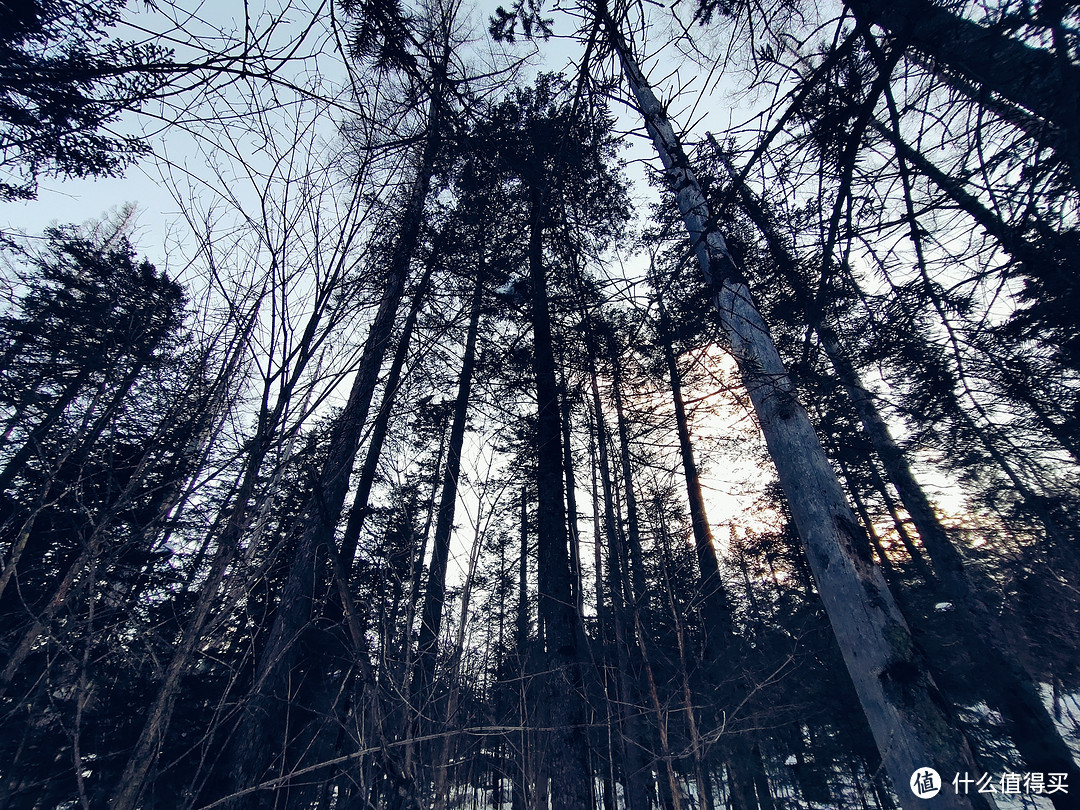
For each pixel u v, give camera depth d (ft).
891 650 7.69
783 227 9.86
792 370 11.72
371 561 12.60
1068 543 24.41
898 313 10.18
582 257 11.76
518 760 13.85
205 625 6.80
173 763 6.27
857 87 7.84
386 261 9.14
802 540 9.39
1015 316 9.50
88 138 9.27
